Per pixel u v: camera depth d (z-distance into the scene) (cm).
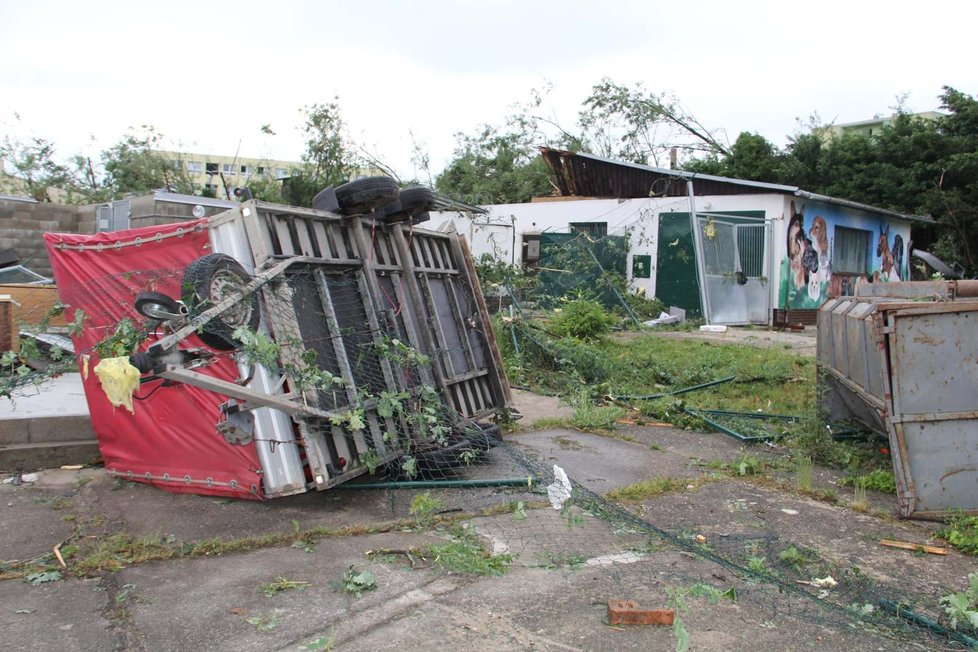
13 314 691
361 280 611
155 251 548
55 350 547
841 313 790
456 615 383
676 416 901
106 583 411
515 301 1417
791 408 973
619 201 2223
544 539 495
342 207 603
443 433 620
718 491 627
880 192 2845
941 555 496
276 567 439
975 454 556
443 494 585
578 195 2506
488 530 510
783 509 584
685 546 468
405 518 530
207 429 549
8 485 578
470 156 3572
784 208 2044
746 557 481
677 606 377
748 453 764
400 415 592
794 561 473
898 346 562
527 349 1218
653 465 707
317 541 483
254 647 346
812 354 1445
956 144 2767
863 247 2531
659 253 2138
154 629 360
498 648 351
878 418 678
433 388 636
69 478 602
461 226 2006
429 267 730
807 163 3027
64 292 585
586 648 354
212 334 446
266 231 530
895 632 384
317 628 365
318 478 526
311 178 2588
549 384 1117
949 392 556
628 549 484
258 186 2444
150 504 550
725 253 2036
